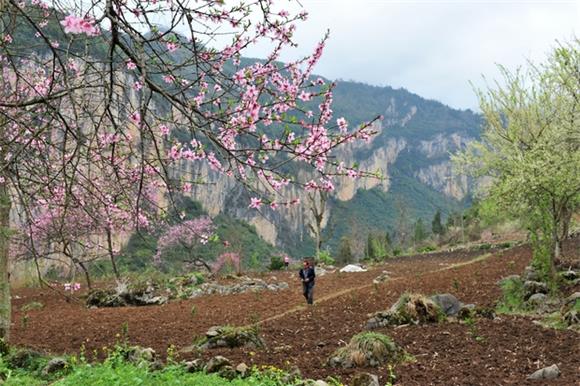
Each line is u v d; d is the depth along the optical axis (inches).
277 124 193.2
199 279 932.6
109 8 142.6
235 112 169.6
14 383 267.1
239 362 348.2
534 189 546.9
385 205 7564.0
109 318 619.8
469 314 454.3
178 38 163.8
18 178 177.2
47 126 156.2
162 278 944.9
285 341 428.8
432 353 351.6
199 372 293.3
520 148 788.6
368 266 1328.7
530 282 548.7
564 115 660.1
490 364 319.9
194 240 1183.6
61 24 131.6
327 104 191.8
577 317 411.2
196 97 178.7
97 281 979.3
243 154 169.6
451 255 1459.2
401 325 447.8
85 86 145.7
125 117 161.9
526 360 324.2
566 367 305.3
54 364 315.9
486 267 842.2
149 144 167.0
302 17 188.2
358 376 286.8
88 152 155.6
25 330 533.0
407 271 1048.2
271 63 195.6
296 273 1191.6
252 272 1270.9
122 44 148.8
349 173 188.9
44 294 848.3
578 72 583.8
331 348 388.5
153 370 305.1
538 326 411.2
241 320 577.3
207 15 165.8
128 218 268.7
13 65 170.9
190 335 492.4
